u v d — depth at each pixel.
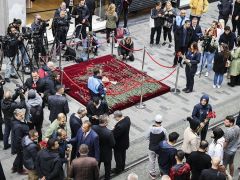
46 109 14.35
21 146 11.23
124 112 14.64
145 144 13.23
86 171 9.88
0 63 15.61
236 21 20.30
